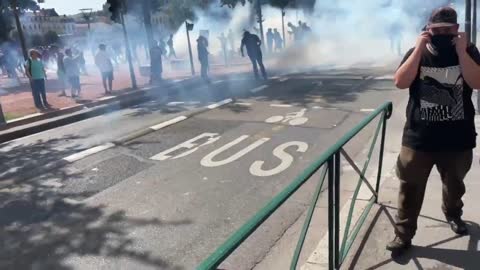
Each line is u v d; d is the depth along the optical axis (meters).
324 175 2.80
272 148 7.14
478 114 7.49
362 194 4.58
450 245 3.44
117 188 5.82
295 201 5.03
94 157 7.35
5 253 4.30
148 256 4.07
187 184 5.78
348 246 3.43
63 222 4.91
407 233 3.31
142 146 7.79
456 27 2.88
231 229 4.49
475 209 4.02
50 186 6.09
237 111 10.23
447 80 2.91
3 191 6.02
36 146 8.55
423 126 3.03
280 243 4.16
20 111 11.73
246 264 3.85
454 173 3.21
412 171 3.17
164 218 4.83
